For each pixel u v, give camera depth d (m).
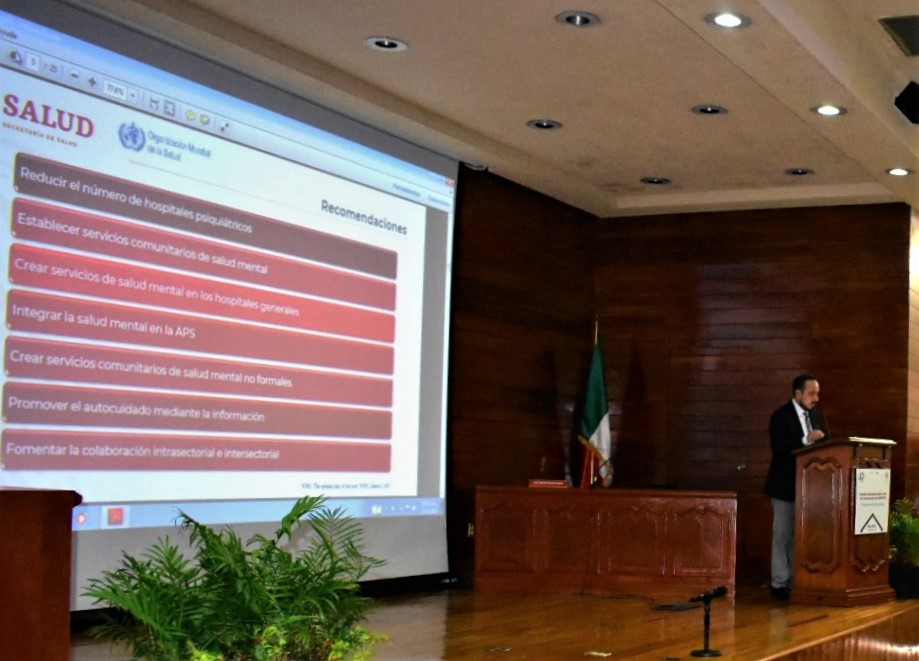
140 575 2.66
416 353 7.93
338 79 6.81
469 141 7.99
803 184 9.40
